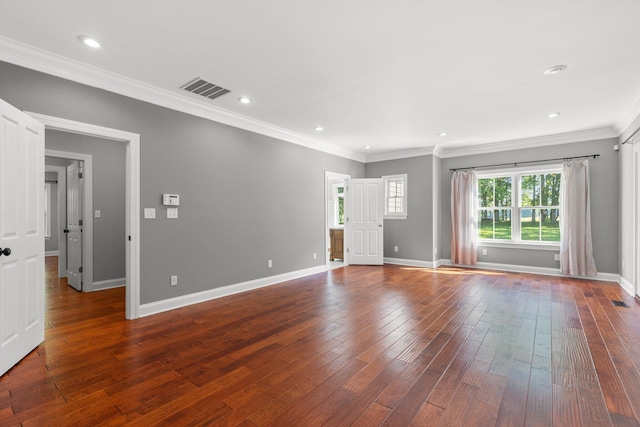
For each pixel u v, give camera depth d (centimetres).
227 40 256
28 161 251
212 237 416
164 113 365
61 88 287
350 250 689
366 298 414
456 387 203
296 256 549
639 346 262
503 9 217
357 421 170
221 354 251
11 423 167
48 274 593
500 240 622
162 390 200
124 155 506
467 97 376
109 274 489
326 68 304
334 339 280
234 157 445
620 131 486
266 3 210
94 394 195
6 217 223
